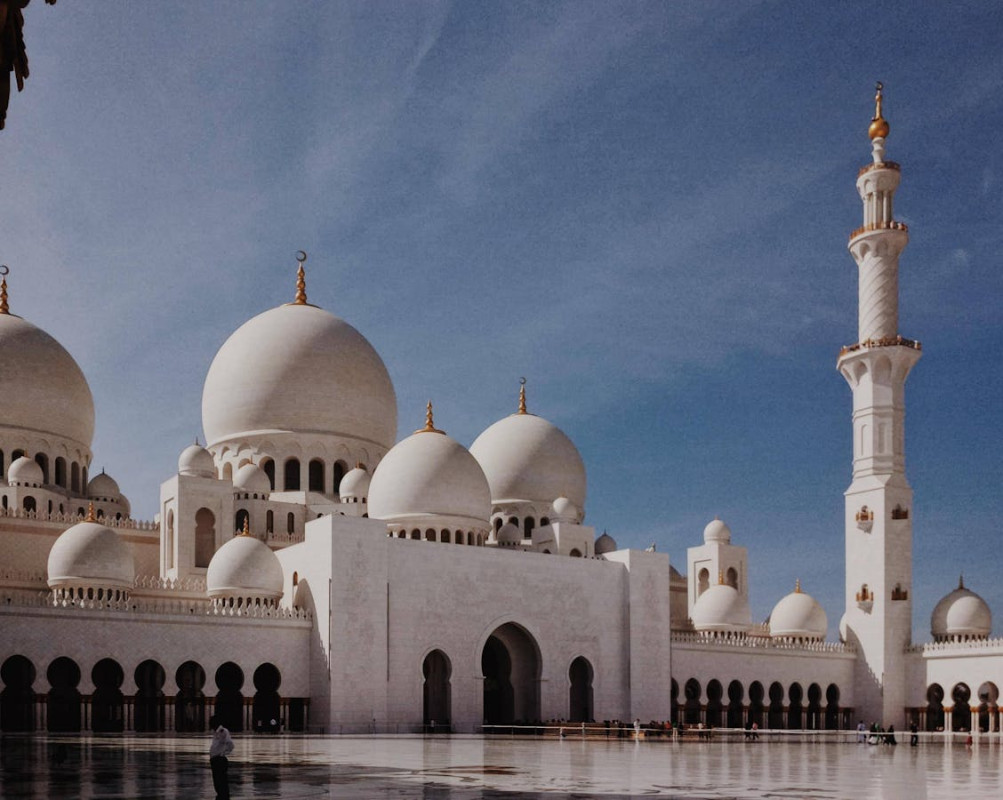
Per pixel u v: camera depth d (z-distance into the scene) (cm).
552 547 10312
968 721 10888
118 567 8138
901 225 10612
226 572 8594
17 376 9625
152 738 6900
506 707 9612
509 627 9531
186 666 8600
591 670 9588
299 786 3328
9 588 8356
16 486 9081
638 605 9881
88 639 7494
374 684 8388
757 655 10419
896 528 10506
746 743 7562
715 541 11738
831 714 10888
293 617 8400
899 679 10375
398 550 8756
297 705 8394
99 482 10031
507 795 3044
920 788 3512
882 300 10650
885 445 10619
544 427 11594
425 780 3616
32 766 4138
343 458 10350
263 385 10244
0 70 1330
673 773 4100
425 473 9556
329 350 10475
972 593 10694
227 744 2686
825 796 3155
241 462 10194
